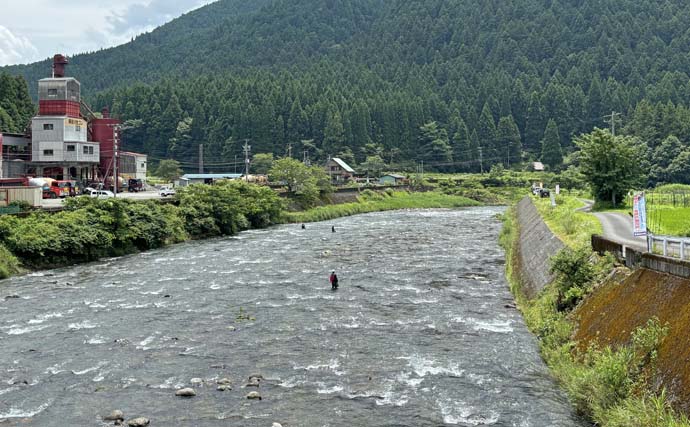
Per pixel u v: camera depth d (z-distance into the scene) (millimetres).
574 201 62094
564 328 22688
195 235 62469
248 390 19562
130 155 98375
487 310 29984
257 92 179375
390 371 21312
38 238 43031
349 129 162000
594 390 16672
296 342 24781
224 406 18281
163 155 166250
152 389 19688
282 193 88625
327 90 186875
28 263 42344
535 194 83188
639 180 52375
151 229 54438
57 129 80562
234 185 74438
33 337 25406
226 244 57562
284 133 162375
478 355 22922
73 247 45062
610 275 23031
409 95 196250
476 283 37125
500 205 129750
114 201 51281
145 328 26875
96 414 17750
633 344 17281
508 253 47812
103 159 91000
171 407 18234
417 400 18719
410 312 29734
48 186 70188
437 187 143250
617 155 51906
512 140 174000
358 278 38938
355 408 18141
